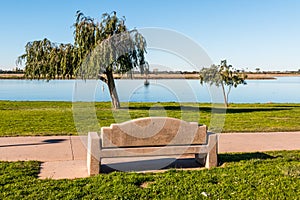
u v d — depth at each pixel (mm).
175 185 5113
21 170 5871
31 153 7523
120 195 4660
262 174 5672
